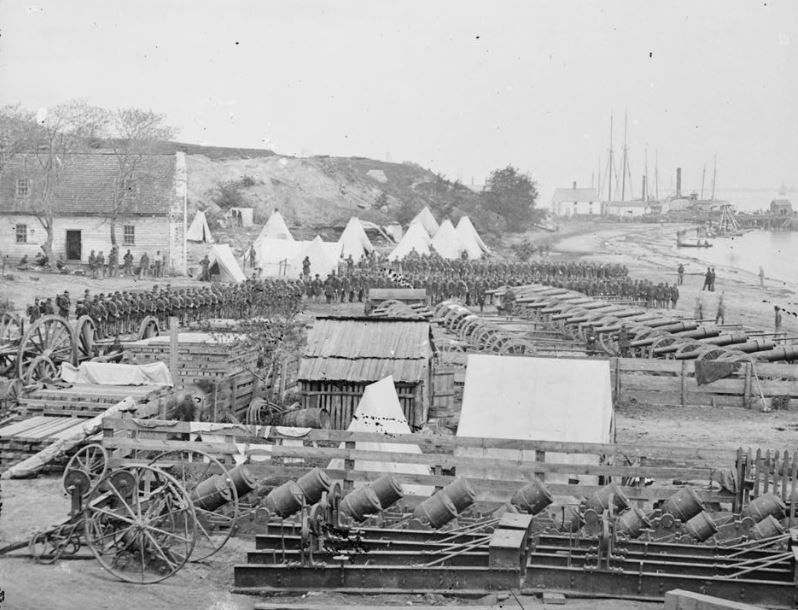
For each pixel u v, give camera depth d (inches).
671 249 4749.0
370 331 1155.3
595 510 746.8
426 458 826.8
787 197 5713.6
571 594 662.5
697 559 681.6
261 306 2178.9
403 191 5157.5
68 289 2358.5
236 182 4596.5
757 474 812.6
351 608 623.5
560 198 6446.9
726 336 1690.5
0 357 1212.5
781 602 647.1
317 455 828.6
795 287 3408.0
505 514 708.0
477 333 1686.8
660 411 1401.3
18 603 608.4
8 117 2699.3
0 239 2795.3
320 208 4633.4
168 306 1952.5
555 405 921.5
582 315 1884.8
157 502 721.0
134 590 653.9
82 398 1031.6
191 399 1037.8
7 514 801.6
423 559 678.5
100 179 2864.2
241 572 674.2
